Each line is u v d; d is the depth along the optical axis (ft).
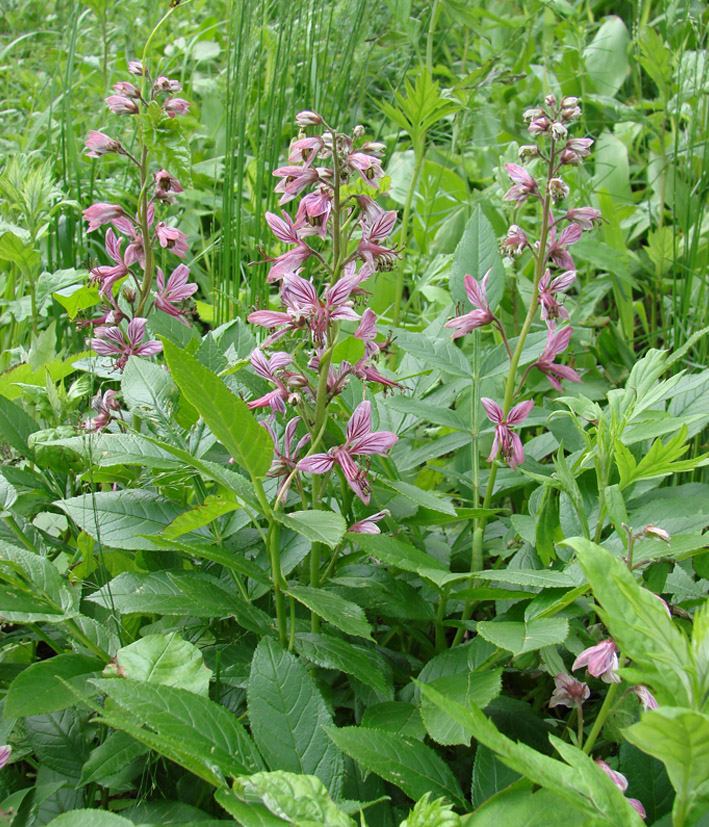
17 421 1.82
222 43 4.69
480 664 1.54
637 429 1.70
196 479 1.65
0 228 2.37
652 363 1.67
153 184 1.92
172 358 1.24
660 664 1.06
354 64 3.19
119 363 1.89
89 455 1.60
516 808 1.15
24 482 1.79
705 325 2.57
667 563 1.51
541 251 1.75
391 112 2.58
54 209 2.43
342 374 1.57
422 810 1.10
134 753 1.37
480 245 2.03
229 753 1.20
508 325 2.80
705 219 2.98
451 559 2.04
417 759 1.31
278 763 1.25
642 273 3.35
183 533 1.54
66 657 1.39
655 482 1.81
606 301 3.49
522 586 1.69
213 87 4.14
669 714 0.94
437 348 1.96
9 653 1.72
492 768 1.35
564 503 1.74
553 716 1.83
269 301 2.60
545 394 2.55
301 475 1.65
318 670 1.73
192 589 1.44
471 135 3.90
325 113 2.94
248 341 2.10
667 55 3.06
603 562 1.10
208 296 2.90
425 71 2.44
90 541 1.69
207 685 1.31
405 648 1.94
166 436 1.68
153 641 1.36
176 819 1.37
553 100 1.74
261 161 2.70
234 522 1.69
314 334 1.53
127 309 2.05
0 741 1.47
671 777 1.03
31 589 1.46
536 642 1.35
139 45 4.33
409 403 1.90
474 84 2.95
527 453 2.06
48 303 2.57
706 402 1.93
